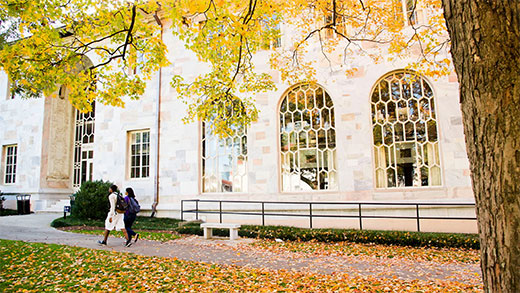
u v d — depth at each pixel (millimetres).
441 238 8742
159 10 16016
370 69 12617
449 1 2719
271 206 13094
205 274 6102
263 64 13898
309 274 6195
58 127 19641
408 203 9977
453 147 11367
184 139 15047
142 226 12227
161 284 5500
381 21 11812
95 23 7090
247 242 9672
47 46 6602
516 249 2209
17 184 19141
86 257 7102
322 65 13188
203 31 7293
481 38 2441
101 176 16516
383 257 7797
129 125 16312
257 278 5871
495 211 2324
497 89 2361
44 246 8047
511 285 2205
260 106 13758
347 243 9383
